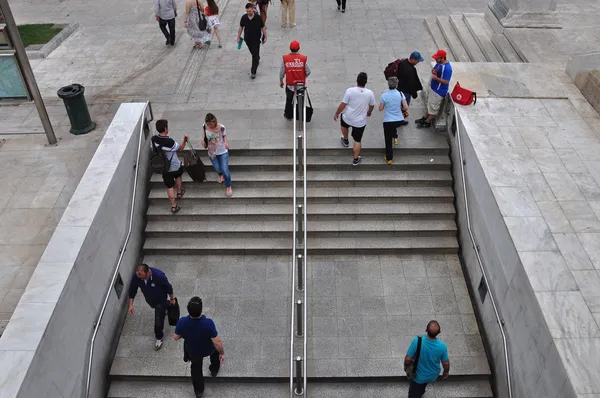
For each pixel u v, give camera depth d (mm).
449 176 9625
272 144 9867
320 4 16188
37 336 5902
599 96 9609
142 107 9633
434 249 9078
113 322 7906
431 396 7270
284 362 7555
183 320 6426
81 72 12969
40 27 15148
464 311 8211
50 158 10289
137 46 14086
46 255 6844
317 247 9055
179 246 9156
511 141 8727
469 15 14328
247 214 9281
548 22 12930
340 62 12766
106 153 8547
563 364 5387
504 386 6914
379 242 9141
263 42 11992
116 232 8203
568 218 7176
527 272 6367
